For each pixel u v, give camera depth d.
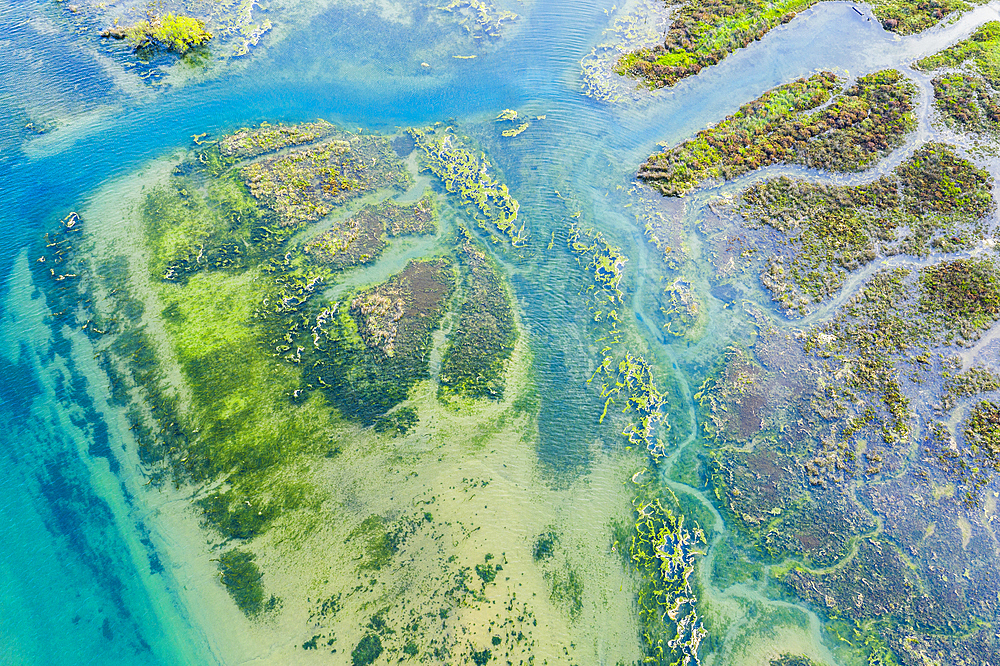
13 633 23.11
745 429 27.02
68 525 25.14
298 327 30.03
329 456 26.38
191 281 31.67
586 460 26.44
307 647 22.45
